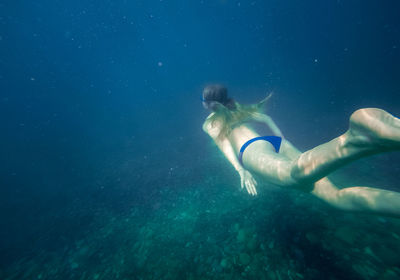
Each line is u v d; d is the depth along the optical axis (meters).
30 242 6.09
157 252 3.91
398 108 7.46
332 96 10.70
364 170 4.46
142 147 12.48
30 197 9.87
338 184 4.29
